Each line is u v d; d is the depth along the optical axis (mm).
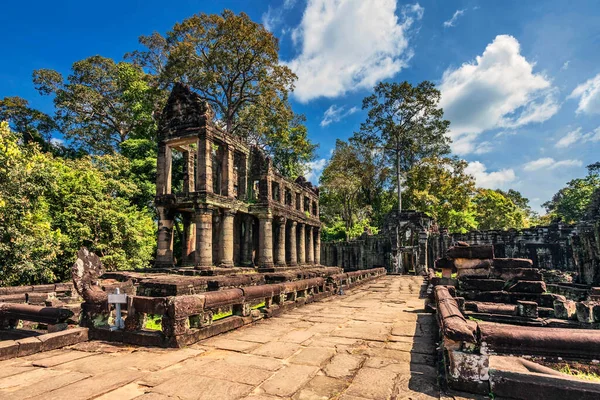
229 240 17438
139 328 6848
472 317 8688
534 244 34312
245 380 4672
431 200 44156
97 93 35656
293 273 17969
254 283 15000
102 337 6973
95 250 19750
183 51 28906
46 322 7336
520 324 8281
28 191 15312
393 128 45875
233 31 29156
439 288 8766
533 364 5254
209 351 6145
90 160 24516
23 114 35344
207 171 16156
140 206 26750
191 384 4523
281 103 33438
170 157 17656
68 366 5320
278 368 5195
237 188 21875
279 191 23359
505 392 3939
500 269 10141
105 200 21203
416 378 4750
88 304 7320
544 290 9359
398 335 7406
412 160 51188
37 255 15336
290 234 24516
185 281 11852
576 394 3607
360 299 14719
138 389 4363
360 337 7219
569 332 3836
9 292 12508
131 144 28469
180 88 17359
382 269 35438
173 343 6363
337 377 4809
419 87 44500
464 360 4180
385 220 41531
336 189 45938
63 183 19781
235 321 8102
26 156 16359
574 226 33000
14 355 5738
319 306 12234
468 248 10586
